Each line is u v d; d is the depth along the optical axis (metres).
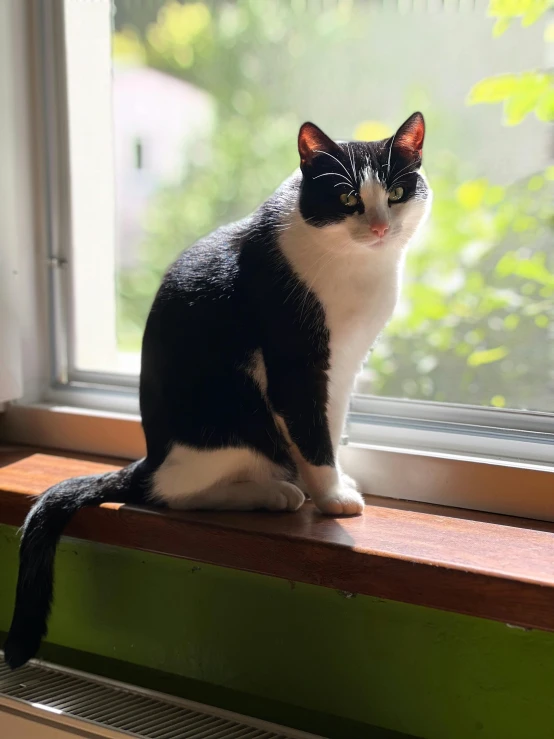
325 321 1.06
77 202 1.49
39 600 1.08
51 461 1.35
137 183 1.61
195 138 1.67
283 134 1.61
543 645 0.92
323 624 1.04
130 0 1.56
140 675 1.18
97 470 1.30
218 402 1.10
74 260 1.49
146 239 1.62
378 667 1.02
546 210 1.41
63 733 1.03
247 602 1.09
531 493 1.10
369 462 1.21
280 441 1.14
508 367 1.42
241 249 1.12
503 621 0.85
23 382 1.45
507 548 0.95
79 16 1.46
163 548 1.06
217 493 1.10
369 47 1.54
